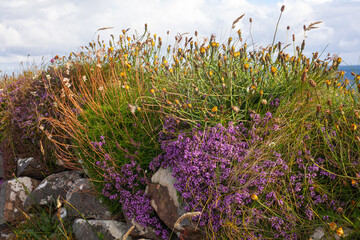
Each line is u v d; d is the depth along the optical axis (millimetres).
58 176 4105
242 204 2359
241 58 3275
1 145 5047
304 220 2342
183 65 3850
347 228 2170
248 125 2822
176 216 2541
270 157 2479
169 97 3365
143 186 3012
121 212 3156
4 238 3982
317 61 3008
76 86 4859
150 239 2803
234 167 2439
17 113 4844
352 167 2443
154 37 4680
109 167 3154
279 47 3111
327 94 2986
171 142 2816
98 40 5293
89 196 3375
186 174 2531
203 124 2822
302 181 2477
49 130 4285
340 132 2596
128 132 3400
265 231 2357
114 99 4020
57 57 5488
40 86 4914
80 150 3623
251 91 2742
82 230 3215
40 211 4047
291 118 2752
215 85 3084
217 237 2396
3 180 4984
